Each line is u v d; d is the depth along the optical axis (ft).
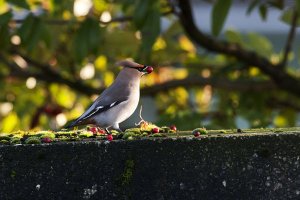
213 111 43.06
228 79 43.09
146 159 22.49
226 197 22.59
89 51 36.14
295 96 45.21
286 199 22.75
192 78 43.21
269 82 42.96
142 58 43.01
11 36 36.11
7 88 45.44
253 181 22.66
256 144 22.66
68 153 22.35
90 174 22.40
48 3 39.83
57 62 44.39
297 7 33.06
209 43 40.73
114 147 22.41
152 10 34.04
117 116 30.07
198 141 22.52
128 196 22.47
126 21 39.47
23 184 22.34
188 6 38.24
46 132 25.59
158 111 47.39
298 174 22.75
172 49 44.75
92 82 47.24
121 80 30.78
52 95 46.47
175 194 22.53
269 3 40.09
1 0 38.70
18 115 44.93
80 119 29.50
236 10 68.33
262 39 46.75
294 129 25.23
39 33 34.99
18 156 22.30
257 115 41.75
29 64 44.55
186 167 22.53
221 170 22.57
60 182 22.38
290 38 43.09
